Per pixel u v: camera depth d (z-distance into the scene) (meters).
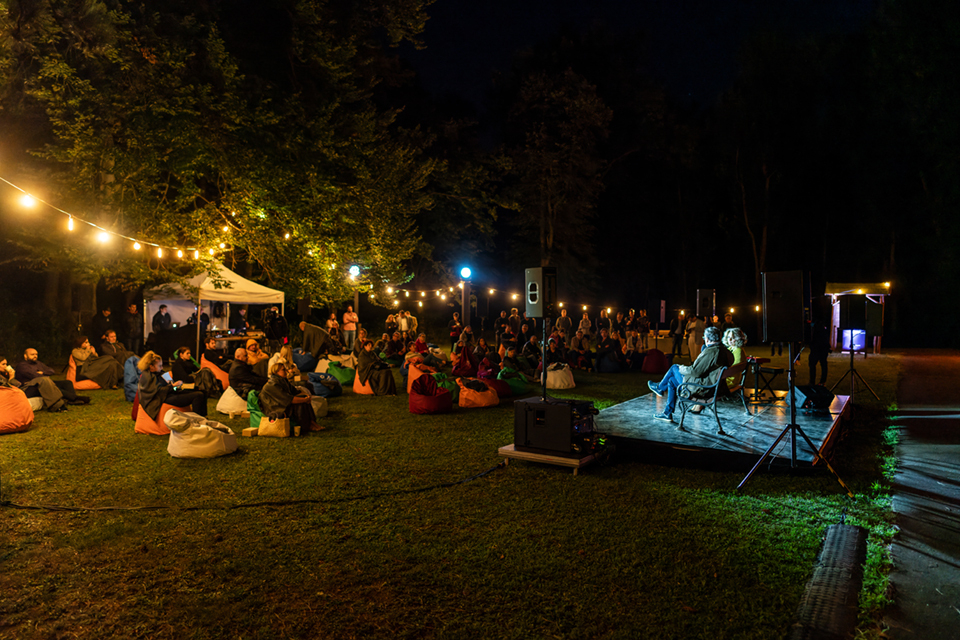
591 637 3.27
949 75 29.59
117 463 6.90
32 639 3.30
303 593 3.80
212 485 6.06
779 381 14.72
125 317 16.72
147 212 16.33
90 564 4.24
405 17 22.88
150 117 16.17
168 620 3.50
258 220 18.61
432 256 37.22
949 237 30.61
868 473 6.49
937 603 3.59
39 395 10.23
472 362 13.91
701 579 3.93
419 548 4.46
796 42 36.25
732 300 41.62
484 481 6.19
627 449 7.13
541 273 6.88
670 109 44.28
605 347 17.23
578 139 36.50
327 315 29.09
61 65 13.71
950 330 31.12
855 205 35.84
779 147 36.91
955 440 8.14
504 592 3.78
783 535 4.68
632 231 42.94
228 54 17.12
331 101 21.23
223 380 11.84
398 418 9.83
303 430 8.59
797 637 3.19
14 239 15.17
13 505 5.42
